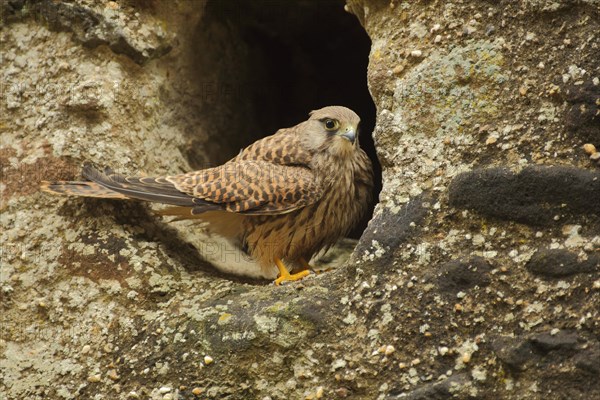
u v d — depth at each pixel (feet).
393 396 23.93
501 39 25.77
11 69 31.58
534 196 24.06
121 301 28.22
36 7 31.58
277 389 25.04
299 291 26.14
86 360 27.66
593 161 23.88
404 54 26.96
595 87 24.06
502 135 25.11
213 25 36.65
